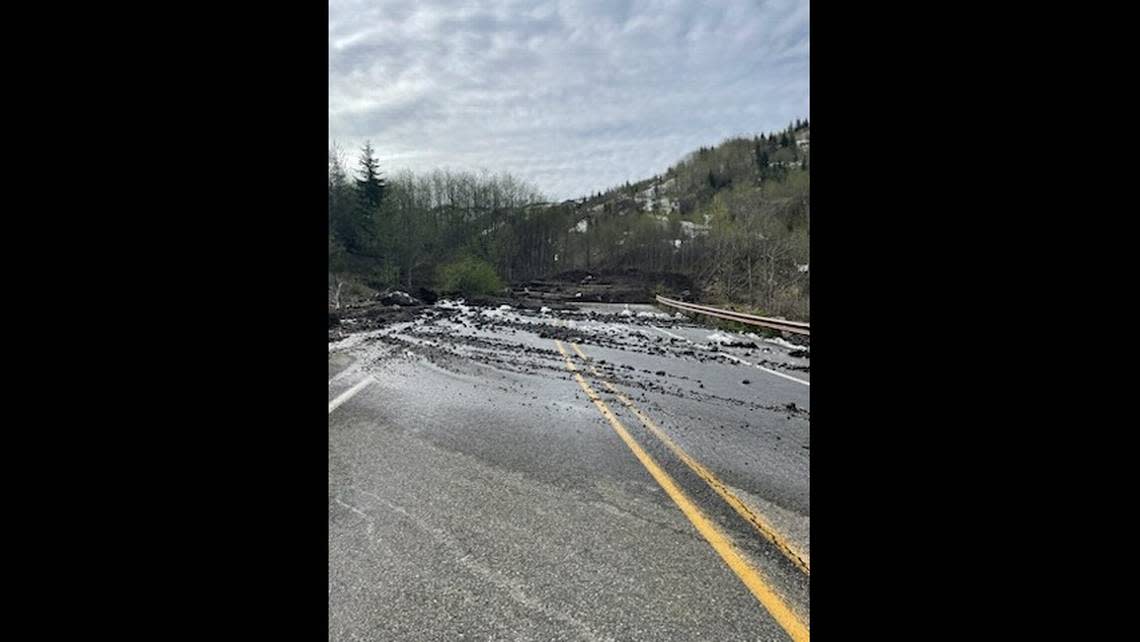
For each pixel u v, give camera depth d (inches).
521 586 97.3
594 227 2591.0
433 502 136.6
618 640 82.5
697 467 169.0
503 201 2470.5
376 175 2027.6
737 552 111.3
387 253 1694.1
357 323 680.4
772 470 167.6
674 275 1902.1
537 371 365.1
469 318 818.8
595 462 172.7
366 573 101.2
